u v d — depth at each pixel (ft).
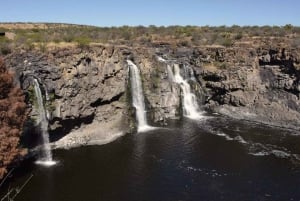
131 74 216.13
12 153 128.16
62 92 177.37
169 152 173.58
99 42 230.27
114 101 205.67
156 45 291.99
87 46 194.49
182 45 289.94
